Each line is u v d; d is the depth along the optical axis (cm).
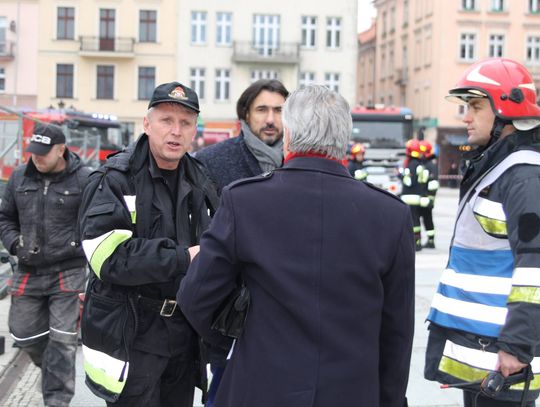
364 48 6850
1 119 848
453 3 4831
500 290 302
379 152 2231
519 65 319
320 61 4516
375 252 241
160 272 298
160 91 318
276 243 237
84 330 318
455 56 4862
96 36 4341
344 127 248
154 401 324
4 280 832
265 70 4475
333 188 243
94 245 303
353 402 234
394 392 253
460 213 321
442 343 323
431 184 1395
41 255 464
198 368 337
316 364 232
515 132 312
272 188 242
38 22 4350
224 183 415
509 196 293
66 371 464
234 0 4403
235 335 244
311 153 249
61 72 4384
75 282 470
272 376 233
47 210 465
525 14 4884
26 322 474
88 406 508
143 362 317
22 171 479
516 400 304
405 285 249
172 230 326
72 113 2352
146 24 4391
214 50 4434
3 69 4366
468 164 317
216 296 242
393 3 5897
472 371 308
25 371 600
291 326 235
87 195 320
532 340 277
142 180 323
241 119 431
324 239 238
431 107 4941
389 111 2283
